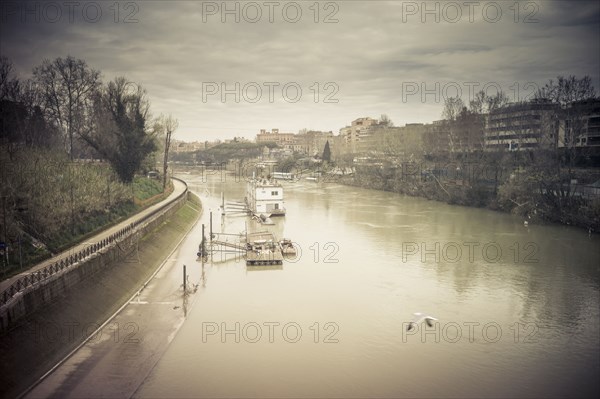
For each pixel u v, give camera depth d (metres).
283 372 44.94
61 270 53.50
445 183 163.00
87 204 81.50
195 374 44.22
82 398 39.72
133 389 41.41
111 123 112.56
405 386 42.78
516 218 122.50
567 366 46.66
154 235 92.25
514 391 42.16
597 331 54.47
